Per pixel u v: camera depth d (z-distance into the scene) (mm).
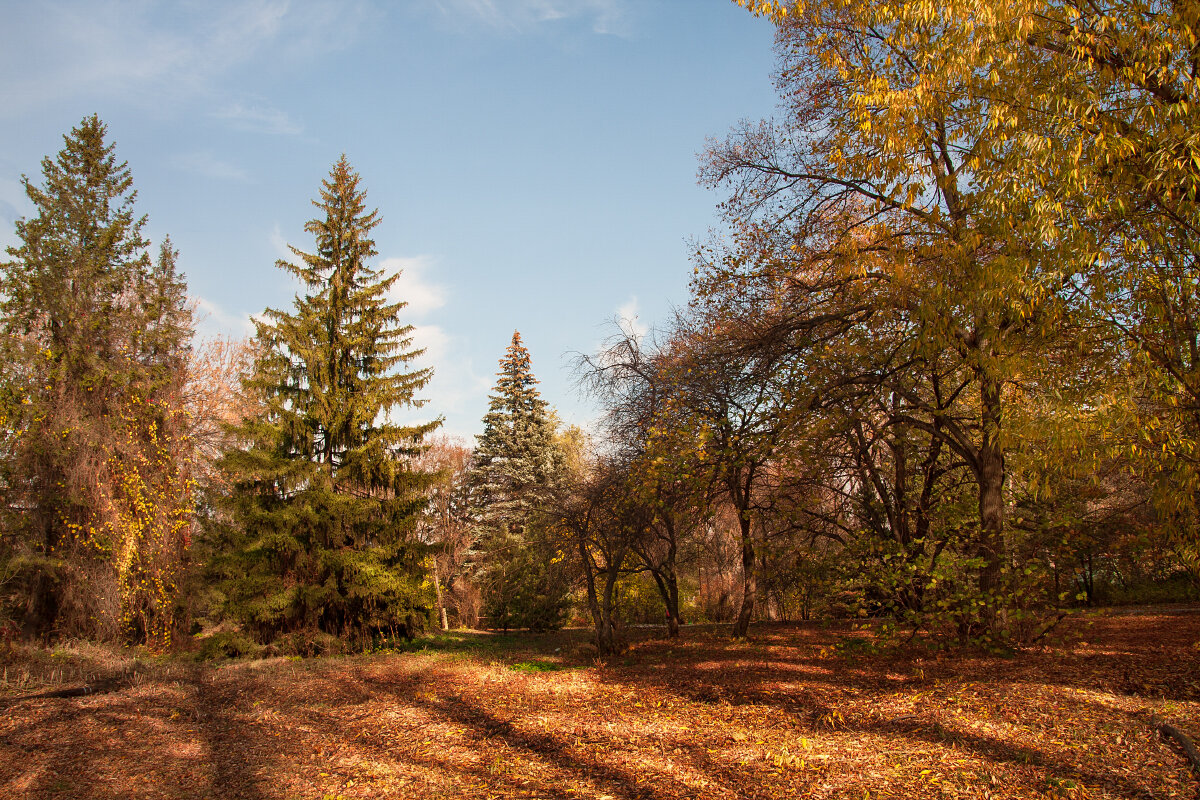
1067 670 8164
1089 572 19656
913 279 8539
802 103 11273
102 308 19359
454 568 31906
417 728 8383
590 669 12625
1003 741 5922
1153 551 10094
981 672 8539
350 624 18031
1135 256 7121
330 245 19766
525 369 35906
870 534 11305
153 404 18750
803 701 8164
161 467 18469
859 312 10453
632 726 7797
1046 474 7652
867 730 6719
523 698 10008
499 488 32438
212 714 9516
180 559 18641
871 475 13781
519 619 26234
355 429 18672
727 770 5906
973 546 10000
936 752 5840
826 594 12305
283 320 18438
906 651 10758
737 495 14984
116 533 16625
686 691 9539
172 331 21297
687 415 12070
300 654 17203
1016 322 8172
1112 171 6902
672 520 14734
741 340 11305
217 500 18266
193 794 6031
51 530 17016
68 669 12234
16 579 16641
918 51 8250
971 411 12773
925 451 13156
